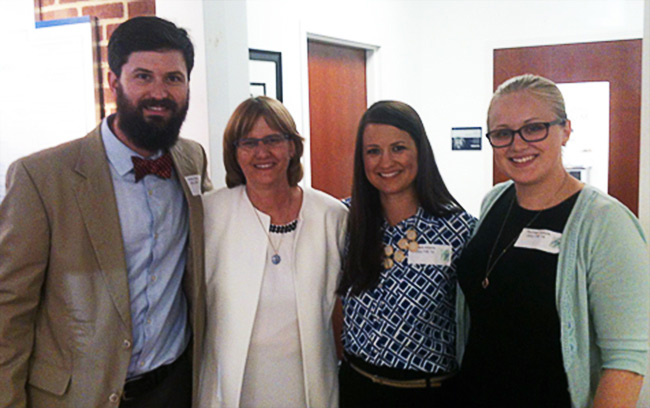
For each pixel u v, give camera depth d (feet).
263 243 5.50
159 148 5.08
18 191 4.51
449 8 14.28
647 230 5.82
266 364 5.47
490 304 4.85
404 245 5.45
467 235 5.49
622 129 13.05
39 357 4.72
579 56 13.23
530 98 4.45
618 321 4.08
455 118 14.52
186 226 5.49
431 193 5.56
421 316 5.30
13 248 4.44
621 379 4.03
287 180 5.75
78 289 4.66
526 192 4.73
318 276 5.62
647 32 5.71
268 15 9.46
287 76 10.03
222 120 7.13
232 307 5.41
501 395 4.77
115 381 4.77
